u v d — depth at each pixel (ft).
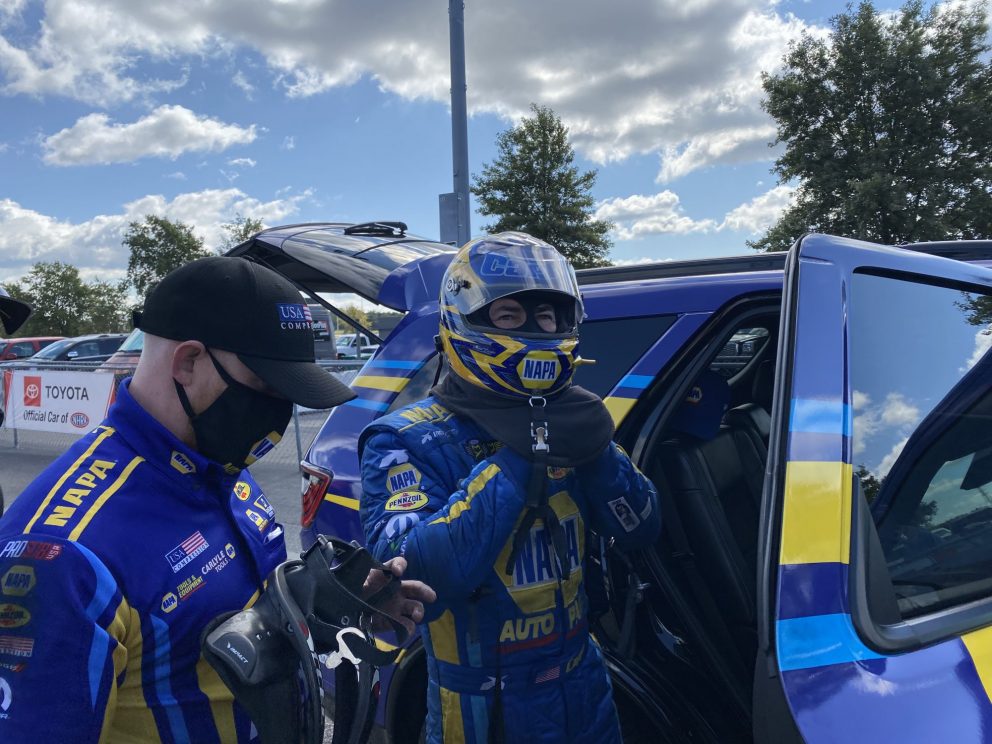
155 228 122.72
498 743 4.49
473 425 4.71
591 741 4.76
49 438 32.37
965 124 60.85
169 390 3.26
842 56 63.62
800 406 3.92
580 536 4.81
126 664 2.93
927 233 59.52
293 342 3.32
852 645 3.49
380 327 12.37
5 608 2.65
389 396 7.79
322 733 2.92
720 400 7.32
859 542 3.79
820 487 3.78
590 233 64.90
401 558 3.54
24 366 32.58
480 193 66.95
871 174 60.95
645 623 6.23
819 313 4.24
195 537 3.21
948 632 3.79
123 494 3.04
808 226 66.13
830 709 3.28
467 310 4.51
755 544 7.56
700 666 6.31
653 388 6.60
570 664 4.70
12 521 2.86
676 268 7.72
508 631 4.49
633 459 6.44
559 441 4.30
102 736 2.70
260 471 24.89
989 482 4.66
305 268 12.44
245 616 2.92
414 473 4.53
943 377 4.79
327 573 3.07
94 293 181.27
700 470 6.97
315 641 2.95
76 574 2.73
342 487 7.48
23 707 2.58
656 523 5.08
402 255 10.82
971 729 3.34
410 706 6.57
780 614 3.47
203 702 3.09
